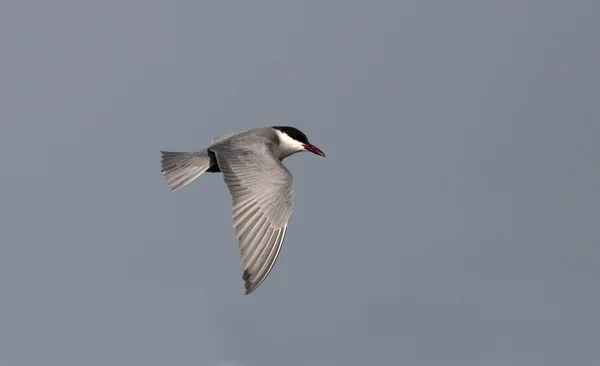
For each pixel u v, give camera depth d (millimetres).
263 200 13633
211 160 15781
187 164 15844
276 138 16844
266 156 14688
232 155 14648
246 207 13664
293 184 13883
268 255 13211
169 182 15695
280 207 13539
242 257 13211
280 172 14086
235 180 14078
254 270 13062
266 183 13828
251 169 14211
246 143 15305
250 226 13422
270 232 13328
